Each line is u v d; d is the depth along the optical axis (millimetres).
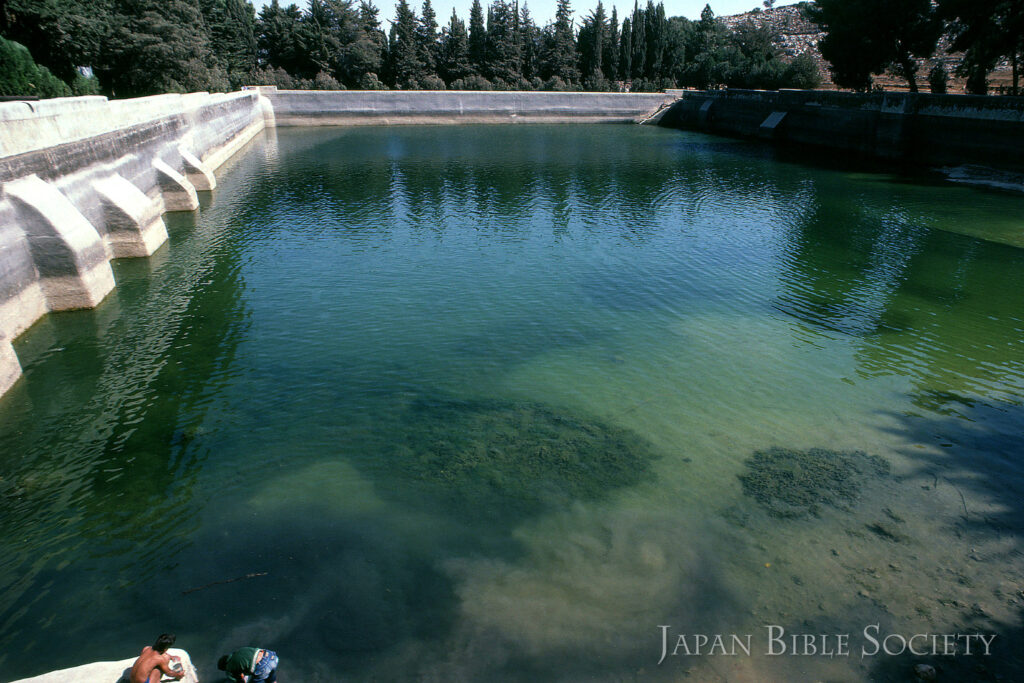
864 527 12156
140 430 15508
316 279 25812
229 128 57938
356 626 9883
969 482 13539
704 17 113812
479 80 95625
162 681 8086
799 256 29156
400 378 18078
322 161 55844
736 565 11188
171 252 28984
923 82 88625
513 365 18891
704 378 18109
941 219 35906
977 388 17594
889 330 21344
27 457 14391
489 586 10695
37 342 19719
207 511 12633
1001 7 49062
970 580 10844
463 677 9039
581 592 10586
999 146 47125
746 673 9117
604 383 17844
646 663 9281
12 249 19391
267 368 18562
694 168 53625
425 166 53719
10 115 20031
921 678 9008
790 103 71438
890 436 15297
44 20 46438
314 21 92812
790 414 16281
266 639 9633
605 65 106188
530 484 13523
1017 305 23500
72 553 11508
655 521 12344
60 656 9406
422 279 25891
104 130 28203
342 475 13805
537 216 36594
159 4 62094
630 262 28203
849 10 57406
